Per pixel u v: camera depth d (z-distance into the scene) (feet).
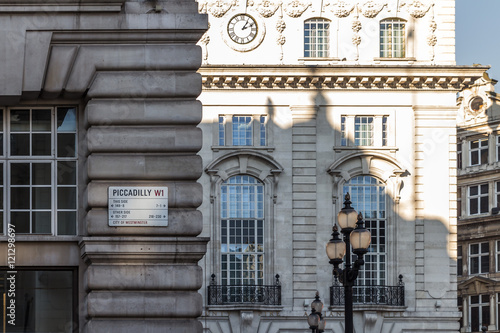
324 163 173.88
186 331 61.26
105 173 61.82
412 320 171.42
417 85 175.32
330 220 172.96
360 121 175.52
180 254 61.72
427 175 175.11
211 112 172.45
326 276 171.22
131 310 60.90
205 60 172.96
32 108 64.80
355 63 175.22
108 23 62.34
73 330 63.31
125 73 62.75
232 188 172.76
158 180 62.49
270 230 171.73
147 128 62.59
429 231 173.99
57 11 61.93
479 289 254.88
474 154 261.44
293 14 175.22
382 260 173.37
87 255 61.11
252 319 167.43
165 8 63.62
